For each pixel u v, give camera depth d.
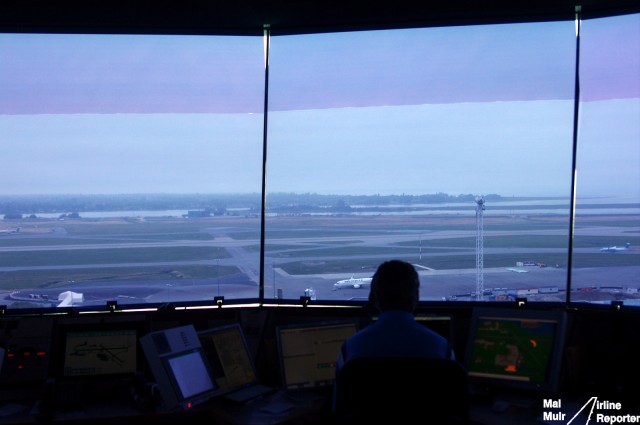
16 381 2.84
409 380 1.83
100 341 2.88
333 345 3.03
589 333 3.08
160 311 3.22
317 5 3.75
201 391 2.76
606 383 2.84
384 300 2.11
